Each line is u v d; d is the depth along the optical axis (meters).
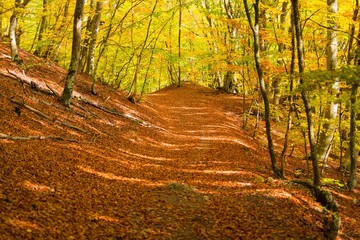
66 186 8.36
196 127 22.22
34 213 6.55
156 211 8.45
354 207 12.68
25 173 8.06
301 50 11.49
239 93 36.69
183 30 35.06
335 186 14.65
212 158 14.89
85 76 23.28
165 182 10.79
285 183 12.00
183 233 7.59
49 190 7.79
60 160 9.76
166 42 33.69
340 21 14.16
